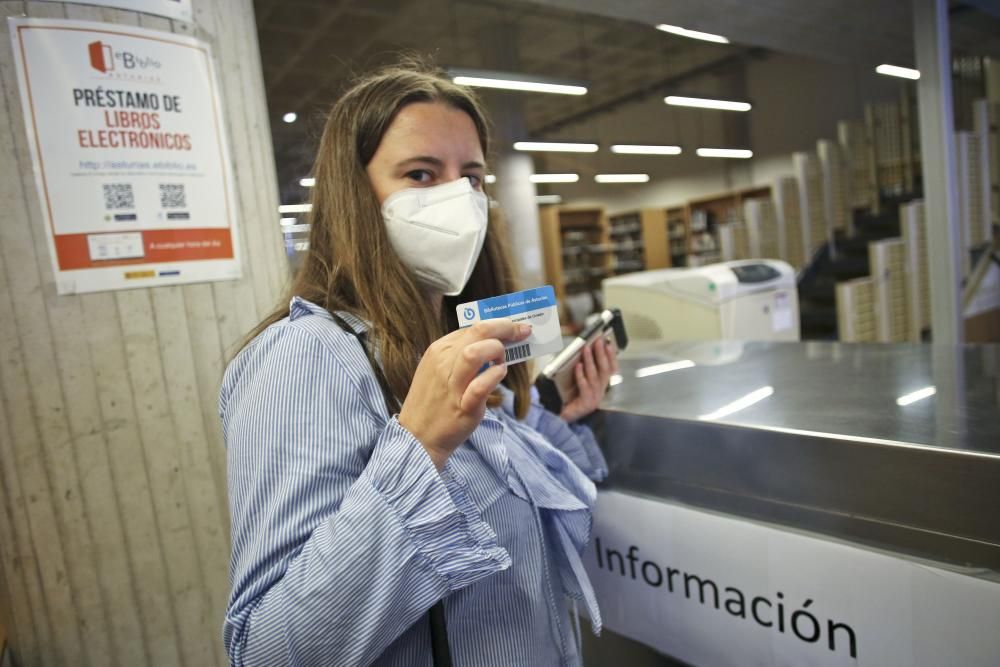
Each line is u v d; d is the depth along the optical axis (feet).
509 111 22.15
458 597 1.98
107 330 3.34
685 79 31.12
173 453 3.56
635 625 3.07
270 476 1.65
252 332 2.19
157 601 3.53
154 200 3.46
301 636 1.47
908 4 10.28
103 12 3.26
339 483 1.69
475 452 2.14
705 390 3.27
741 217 29.60
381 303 2.11
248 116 3.99
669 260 36.86
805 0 9.96
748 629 2.59
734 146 32.19
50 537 3.24
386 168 2.29
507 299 2.01
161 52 3.47
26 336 3.14
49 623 3.26
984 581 1.95
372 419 1.86
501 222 3.04
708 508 2.73
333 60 21.99
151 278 3.46
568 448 2.98
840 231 22.84
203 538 3.68
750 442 2.54
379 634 1.55
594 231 34.96
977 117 14.48
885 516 2.19
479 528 1.80
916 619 2.11
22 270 3.11
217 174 3.74
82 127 3.22
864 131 22.35
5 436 3.12
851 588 2.26
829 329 20.22
